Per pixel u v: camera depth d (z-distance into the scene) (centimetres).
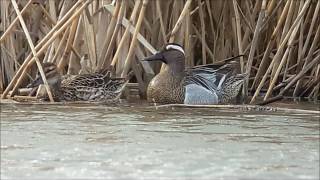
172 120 941
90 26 1288
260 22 1269
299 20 1219
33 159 631
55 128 839
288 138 782
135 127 860
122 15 1245
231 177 559
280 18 1259
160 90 1243
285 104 1223
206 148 699
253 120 955
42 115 973
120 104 1184
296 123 925
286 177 562
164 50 1271
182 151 678
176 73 1259
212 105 1134
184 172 575
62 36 1274
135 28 1224
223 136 791
